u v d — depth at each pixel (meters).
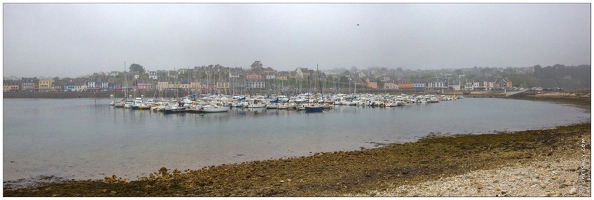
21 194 21.02
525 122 59.66
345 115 73.75
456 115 74.00
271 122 60.12
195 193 20.05
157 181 23.00
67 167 28.75
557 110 87.38
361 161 27.88
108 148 36.94
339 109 91.50
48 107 106.12
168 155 33.16
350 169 25.17
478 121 61.75
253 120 63.69
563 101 129.75
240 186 21.28
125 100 112.19
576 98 143.00
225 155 32.97
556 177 19.67
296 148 36.03
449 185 19.38
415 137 42.41
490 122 60.00
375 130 49.19
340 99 113.75
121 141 41.41
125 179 24.19
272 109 87.25
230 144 38.62
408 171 24.12
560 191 17.16
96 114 79.25
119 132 49.38
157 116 72.25
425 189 18.83
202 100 105.25
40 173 26.91
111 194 20.34
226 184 21.80
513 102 128.50
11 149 36.72
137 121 63.56
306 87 166.25
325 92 167.38
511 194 17.05
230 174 24.44
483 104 115.88
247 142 39.78
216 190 20.55
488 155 28.97
